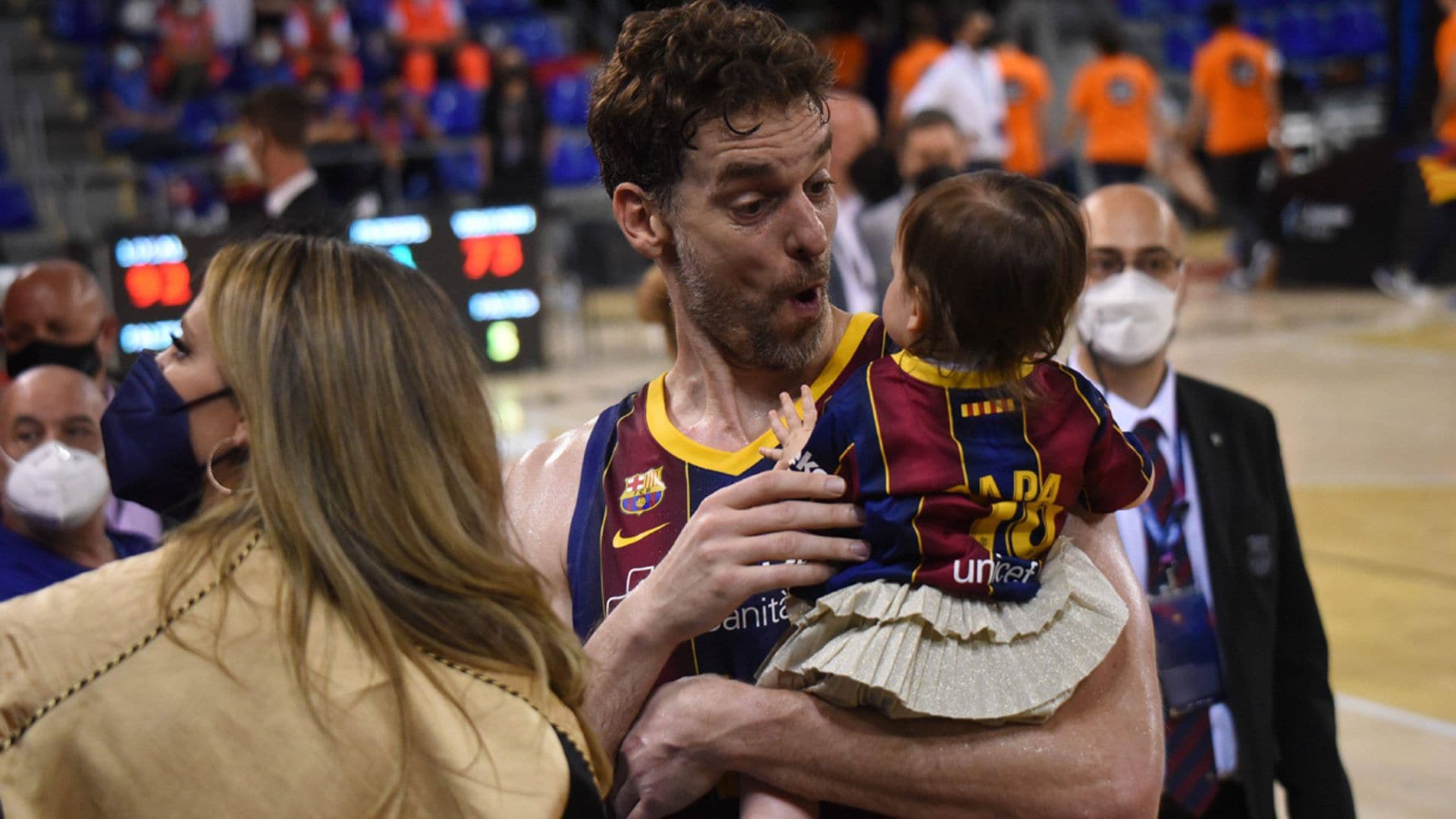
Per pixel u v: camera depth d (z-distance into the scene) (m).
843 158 4.06
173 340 1.45
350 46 13.63
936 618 1.37
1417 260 10.12
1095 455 1.46
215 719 1.11
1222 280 11.44
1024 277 1.40
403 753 1.12
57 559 2.13
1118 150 10.97
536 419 7.04
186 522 1.24
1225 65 10.94
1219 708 2.10
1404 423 6.66
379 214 7.00
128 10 13.38
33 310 2.76
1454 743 3.58
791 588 1.45
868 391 1.46
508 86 10.70
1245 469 2.16
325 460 1.18
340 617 1.15
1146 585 2.11
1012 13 15.25
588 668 1.34
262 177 5.45
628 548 1.54
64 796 1.10
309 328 1.19
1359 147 10.42
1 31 13.09
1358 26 15.13
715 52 1.42
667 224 1.51
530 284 7.29
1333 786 2.13
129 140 11.86
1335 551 5.04
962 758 1.38
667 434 1.58
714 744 1.42
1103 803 1.37
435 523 1.20
